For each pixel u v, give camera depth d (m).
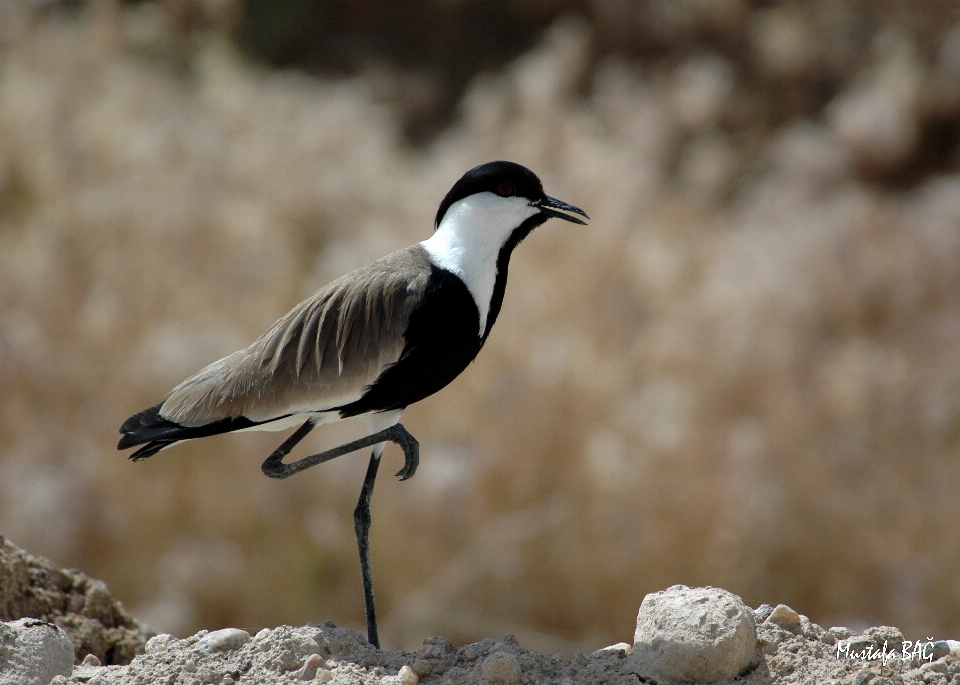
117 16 25.11
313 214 19.22
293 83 25.06
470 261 7.53
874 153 26.23
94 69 22.75
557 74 24.00
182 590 12.59
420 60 28.64
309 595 12.85
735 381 14.95
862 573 13.59
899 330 19.08
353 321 7.28
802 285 18.88
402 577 13.03
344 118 22.41
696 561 12.95
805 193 24.06
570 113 22.12
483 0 30.11
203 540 13.03
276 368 7.27
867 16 29.28
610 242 17.23
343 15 28.95
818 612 13.45
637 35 28.31
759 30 28.52
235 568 12.73
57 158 19.11
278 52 27.77
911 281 19.75
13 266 15.91
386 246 17.05
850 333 19.08
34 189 19.30
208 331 14.32
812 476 13.94
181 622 12.35
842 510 13.77
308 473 13.35
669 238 19.20
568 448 13.56
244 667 6.41
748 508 13.27
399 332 7.28
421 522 13.14
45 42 23.17
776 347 15.97
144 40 25.52
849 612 13.47
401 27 29.17
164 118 21.77
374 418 7.70
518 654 6.59
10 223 18.48
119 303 15.19
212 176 19.23
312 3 28.70
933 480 14.57
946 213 22.42
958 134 27.11
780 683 6.22
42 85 21.58
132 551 12.82
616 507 13.14
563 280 16.52
